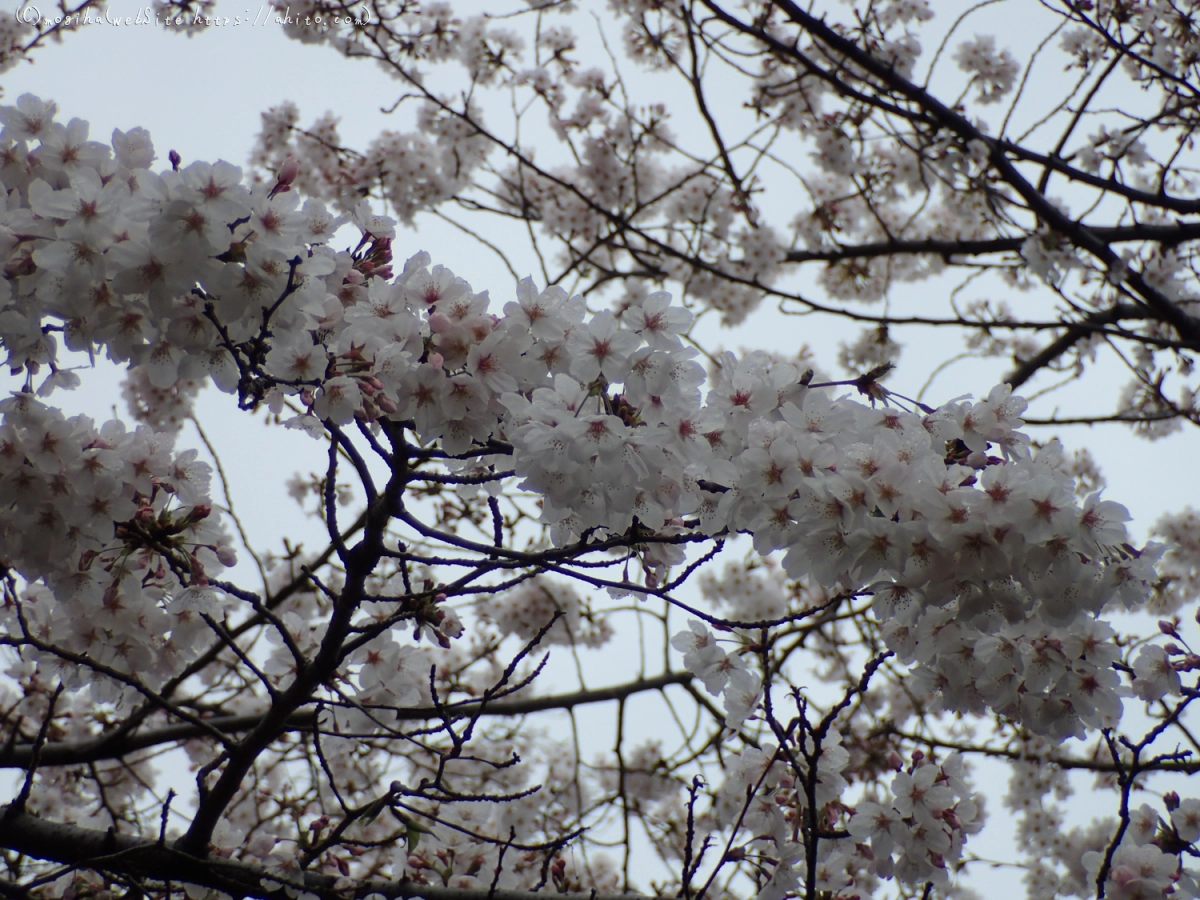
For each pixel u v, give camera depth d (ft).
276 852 11.71
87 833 11.04
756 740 14.74
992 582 7.86
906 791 10.85
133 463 9.67
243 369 7.89
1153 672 11.52
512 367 8.63
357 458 9.57
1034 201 21.24
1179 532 25.07
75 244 7.59
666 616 19.47
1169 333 25.34
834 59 24.70
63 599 9.71
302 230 7.67
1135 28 22.77
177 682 15.52
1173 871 11.82
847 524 7.77
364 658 12.10
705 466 8.61
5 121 8.66
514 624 24.82
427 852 12.80
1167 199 21.56
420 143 27.94
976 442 8.97
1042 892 22.58
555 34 27.50
